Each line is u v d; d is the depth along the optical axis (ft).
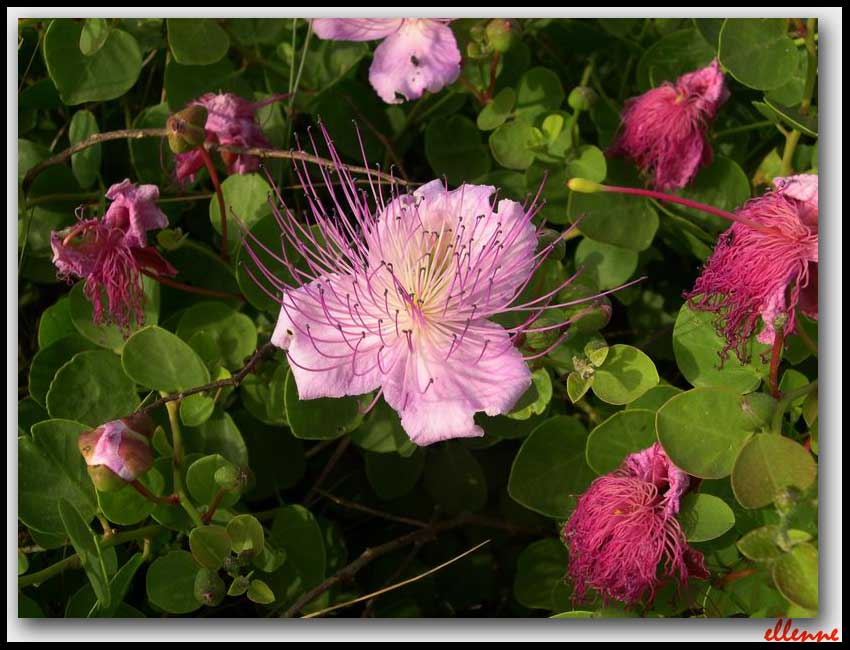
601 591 1.13
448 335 1.12
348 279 1.14
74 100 1.32
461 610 1.31
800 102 1.29
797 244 1.13
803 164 1.31
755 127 1.34
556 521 1.29
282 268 1.25
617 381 1.15
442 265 1.13
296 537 1.22
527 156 1.31
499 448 1.34
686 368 1.18
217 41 1.34
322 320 1.12
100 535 1.20
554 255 1.17
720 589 1.14
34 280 1.35
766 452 1.09
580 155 1.30
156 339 1.20
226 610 1.26
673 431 1.11
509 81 1.37
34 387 1.26
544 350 1.15
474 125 1.37
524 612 1.31
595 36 1.40
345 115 1.39
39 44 1.40
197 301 1.30
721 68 1.28
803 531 1.07
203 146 1.23
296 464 1.30
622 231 1.29
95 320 1.24
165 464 1.21
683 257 1.36
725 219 1.29
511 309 1.12
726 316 1.16
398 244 1.13
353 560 1.32
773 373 1.12
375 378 1.11
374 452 1.28
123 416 1.24
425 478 1.31
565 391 1.27
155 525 1.20
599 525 1.13
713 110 1.28
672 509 1.11
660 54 1.35
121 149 1.40
